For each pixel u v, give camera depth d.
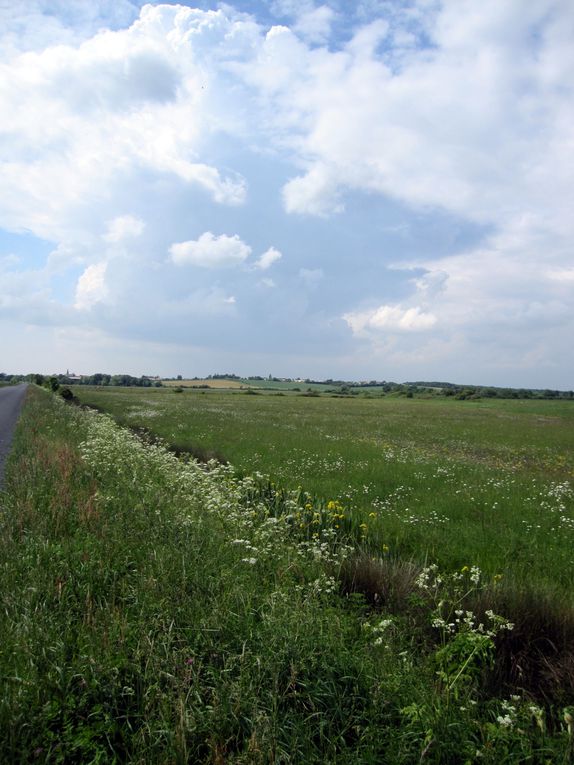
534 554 6.96
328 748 2.99
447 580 5.71
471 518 8.91
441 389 133.38
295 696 3.32
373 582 5.50
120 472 9.30
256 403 56.78
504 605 4.96
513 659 4.32
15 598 4.20
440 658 4.03
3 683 3.17
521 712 3.45
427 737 3.00
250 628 3.99
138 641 3.70
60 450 11.04
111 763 2.81
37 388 70.62
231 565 5.42
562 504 9.62
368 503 9.71
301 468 13.20
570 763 2.96
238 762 2.81
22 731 2.85
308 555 6.33
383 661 3.82
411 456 16.56
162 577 4.73
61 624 3.92
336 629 4.22
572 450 21.62
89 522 6.25
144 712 3.11
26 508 6.62
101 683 3.29
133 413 32.28
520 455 19.67
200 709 3.15
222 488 8.78
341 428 26.98
